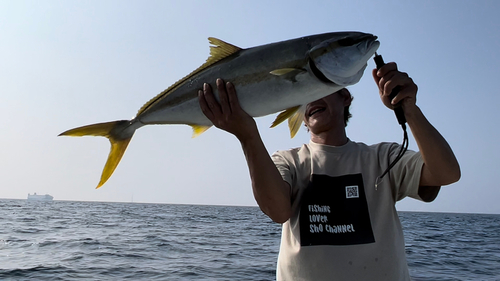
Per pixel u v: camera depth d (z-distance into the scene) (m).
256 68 2.37
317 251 2.47
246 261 11.18
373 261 2.41
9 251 12.09
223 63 2.48
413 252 14.37
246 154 2.37
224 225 29.56
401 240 2.54
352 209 2.57
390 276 2.40
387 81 2.18
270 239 18.50
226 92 2.34
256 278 8.83
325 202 2.61
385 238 2.47
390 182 2.67
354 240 2.46
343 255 2.43
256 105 2.39
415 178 2.51
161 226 25.80
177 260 11.01
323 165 2.74
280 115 2.42
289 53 2.36
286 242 2.64
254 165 2.34
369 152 2.77
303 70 2.32
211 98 2.38
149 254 11.98
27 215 35.47
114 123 2.86
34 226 22.12
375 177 2.65
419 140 2.29
